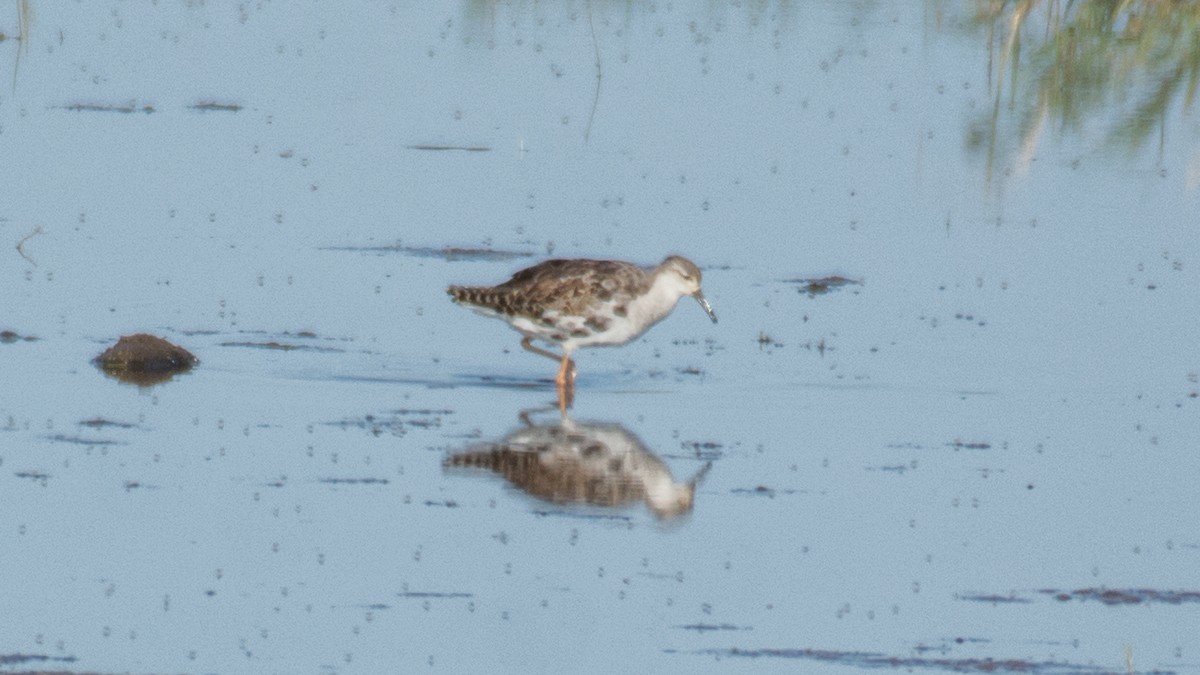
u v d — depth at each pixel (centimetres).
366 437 1594
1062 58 2908
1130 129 2666
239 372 1745
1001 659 1222
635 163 2461
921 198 2352
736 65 2916
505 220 2223
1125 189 2408
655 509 1461
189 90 2733
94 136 2483
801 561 1373
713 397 1731
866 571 1359
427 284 2011
